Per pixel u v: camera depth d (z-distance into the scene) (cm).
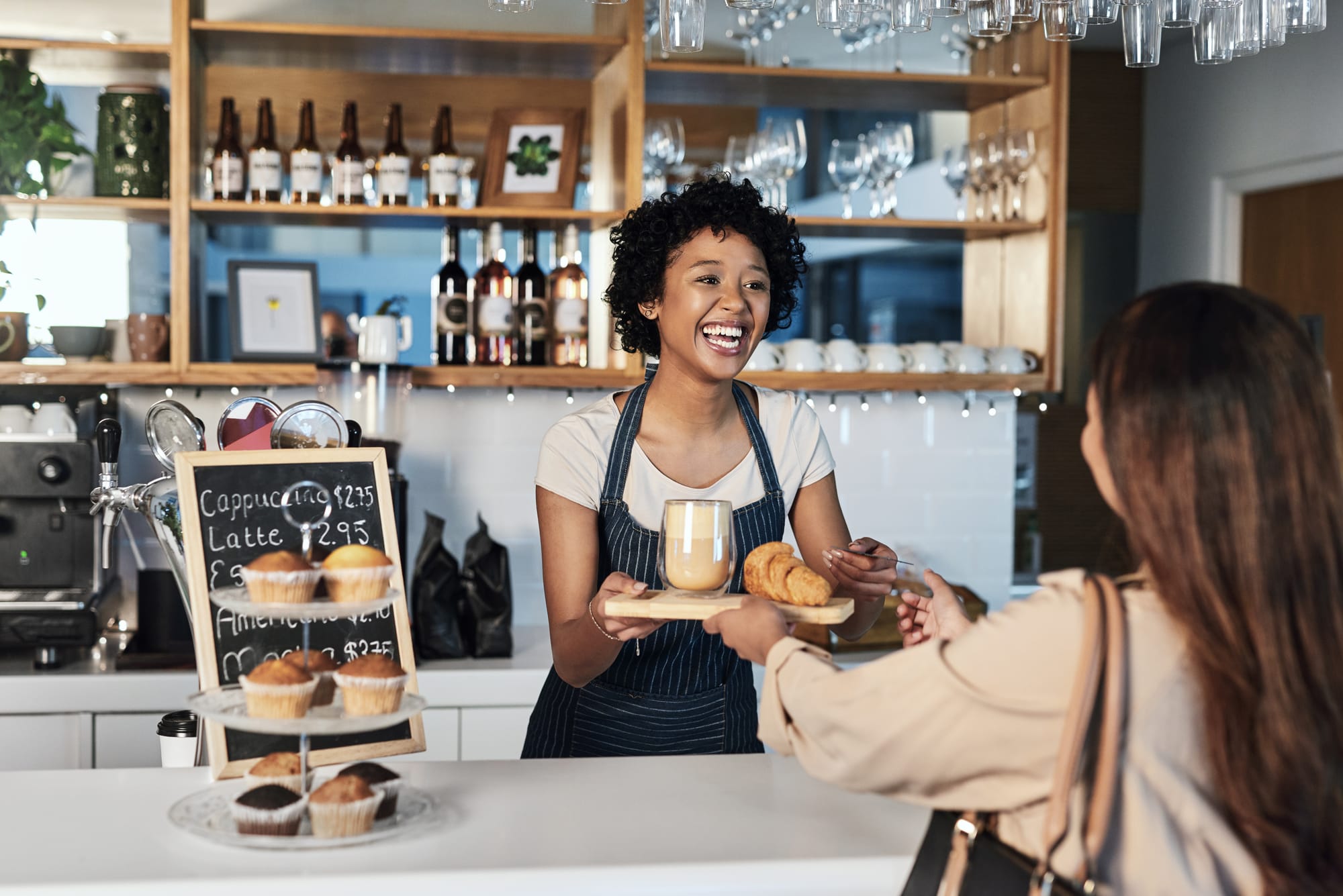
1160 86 445
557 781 148
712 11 339
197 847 123
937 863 111
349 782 124
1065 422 452
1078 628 99
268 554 126
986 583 360
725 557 156
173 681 269
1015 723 101
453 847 124
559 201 320
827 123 363
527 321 317
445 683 279
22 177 295
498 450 333
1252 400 94
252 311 301
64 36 314
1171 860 97
